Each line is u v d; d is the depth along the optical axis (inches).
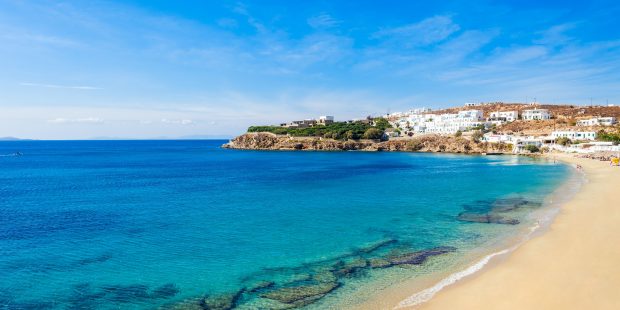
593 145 5561.0
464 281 900.6
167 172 3998.5
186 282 980.6
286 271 1039.0
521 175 3260.3
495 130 7726.4
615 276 874.8
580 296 782.5
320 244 1280.8
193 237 1384.1
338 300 844.6
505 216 1632.6
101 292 927.7
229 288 938.7
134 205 2046.0
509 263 1005.2
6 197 2373.3
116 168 4574.3
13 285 971.3
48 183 3115.2
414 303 796.6
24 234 1444.4
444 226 1488.7
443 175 3398.1
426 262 1067.9
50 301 884.0
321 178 3280.0
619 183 2486.5
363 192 2443.4
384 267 1043.3
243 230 1475.1
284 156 6461.6
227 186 2824.8
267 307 831.7
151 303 870.4
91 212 1860.2
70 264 1117.1
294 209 1887.3
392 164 4712.1
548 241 1190.9
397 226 1507.1
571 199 1963.6
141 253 1208.8
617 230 1277.1
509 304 763.4
